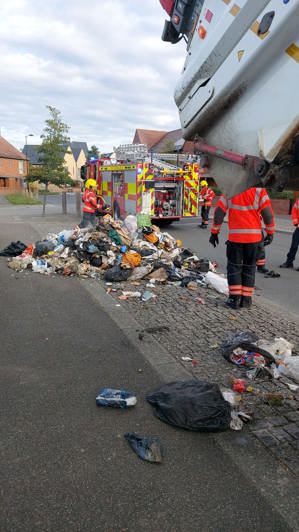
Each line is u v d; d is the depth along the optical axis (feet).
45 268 26.73
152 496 8.35
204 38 10.28
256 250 19.72
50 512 7.91
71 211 75.97
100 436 10.17
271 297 23.72
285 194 72.54
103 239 29.32
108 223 30.94
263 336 16.76
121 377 13.07
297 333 17.30
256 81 8.78
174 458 9.44
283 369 13.34
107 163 54.85
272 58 8.34
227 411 10.61
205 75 10.20
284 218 67.67
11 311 19.16
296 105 7.88
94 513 7.91
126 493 8.41
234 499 8.30
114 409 11.32
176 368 13.70
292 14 7.76
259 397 12.00
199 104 10.43
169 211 49.42
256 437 10.21
